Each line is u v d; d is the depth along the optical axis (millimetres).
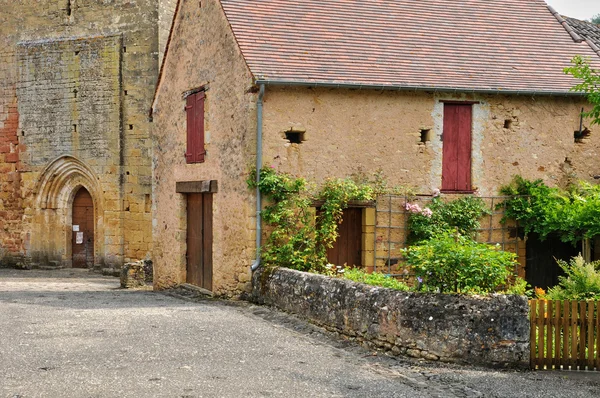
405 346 9586
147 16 24016
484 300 9250
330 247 13969
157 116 18750
